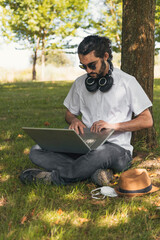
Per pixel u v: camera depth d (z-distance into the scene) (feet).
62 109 28.45
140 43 13.97
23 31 86.69
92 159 9.88
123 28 14.47
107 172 10.26
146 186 9.27
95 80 10.64
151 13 13.97
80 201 9.14
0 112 27.14
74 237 7.18
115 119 10.75
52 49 90.17
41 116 24.85
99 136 10.12
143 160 12.94
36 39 90.12
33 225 7.66
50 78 93.97
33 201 9.09
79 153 10.32
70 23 81.46
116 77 10.64
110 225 7.72
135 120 10.57
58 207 8.73
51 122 22.12
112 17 76.95
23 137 17.47
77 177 10.12
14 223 7.80
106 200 9.25
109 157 10.02
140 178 9.25
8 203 8.98
